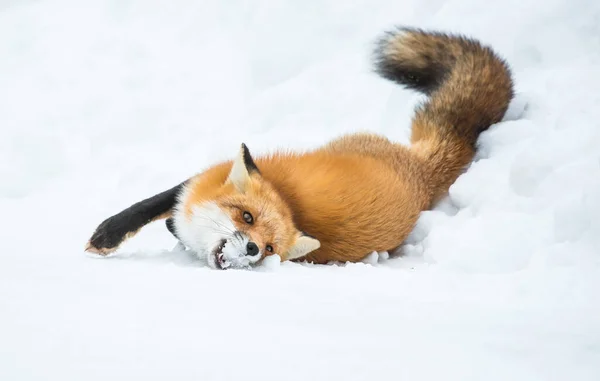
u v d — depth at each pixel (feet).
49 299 21.25
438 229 37.42
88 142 54.03
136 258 33.27
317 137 51.03
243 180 33.45
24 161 50.96
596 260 29.07
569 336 19.60
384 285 27.91
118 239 34.17
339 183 36.04
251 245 31.73
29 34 64.44
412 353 17.67
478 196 38.45
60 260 30.73
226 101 57.41
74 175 50.72
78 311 19.93
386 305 23.35
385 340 18.80
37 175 50.37
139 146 53.88
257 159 37.68
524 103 46.21
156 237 39.60
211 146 51.34
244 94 58.08
